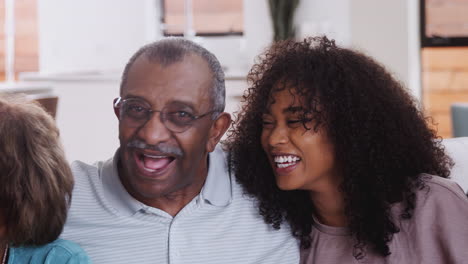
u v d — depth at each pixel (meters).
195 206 1.48
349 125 1.46
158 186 1.39
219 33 5.56
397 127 1.50
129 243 1.44
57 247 1.31
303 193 1.58
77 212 1.46
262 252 1.54
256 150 1.57
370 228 1.47
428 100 5.36
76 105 4.83
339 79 1.46
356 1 4.98
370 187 1.48
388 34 4.99
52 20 5.47
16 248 1.32
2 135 1.23
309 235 1.59
